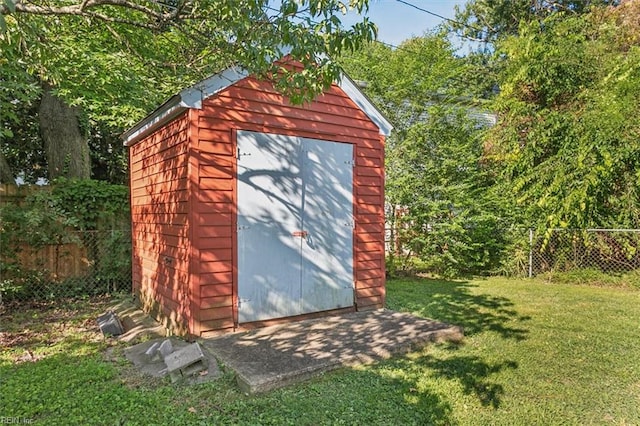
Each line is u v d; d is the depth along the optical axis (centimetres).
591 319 488
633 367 337
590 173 689
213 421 249
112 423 248
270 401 275
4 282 534
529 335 424
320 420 250
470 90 1049
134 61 608
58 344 412
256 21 299
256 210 430
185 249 403
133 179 603
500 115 891
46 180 1020
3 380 312
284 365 319
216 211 404
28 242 584
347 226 504
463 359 355
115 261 643
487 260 829
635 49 719
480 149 897
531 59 810
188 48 422
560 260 769
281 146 448
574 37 805
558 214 726
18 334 449
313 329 423
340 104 499
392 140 889
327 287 483
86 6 283
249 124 427
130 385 305
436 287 711
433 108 857
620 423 251
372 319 466
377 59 946
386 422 248
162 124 461
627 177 695
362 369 333
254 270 427
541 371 328
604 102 705
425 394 287
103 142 1052
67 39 576
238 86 421
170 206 445
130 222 680
